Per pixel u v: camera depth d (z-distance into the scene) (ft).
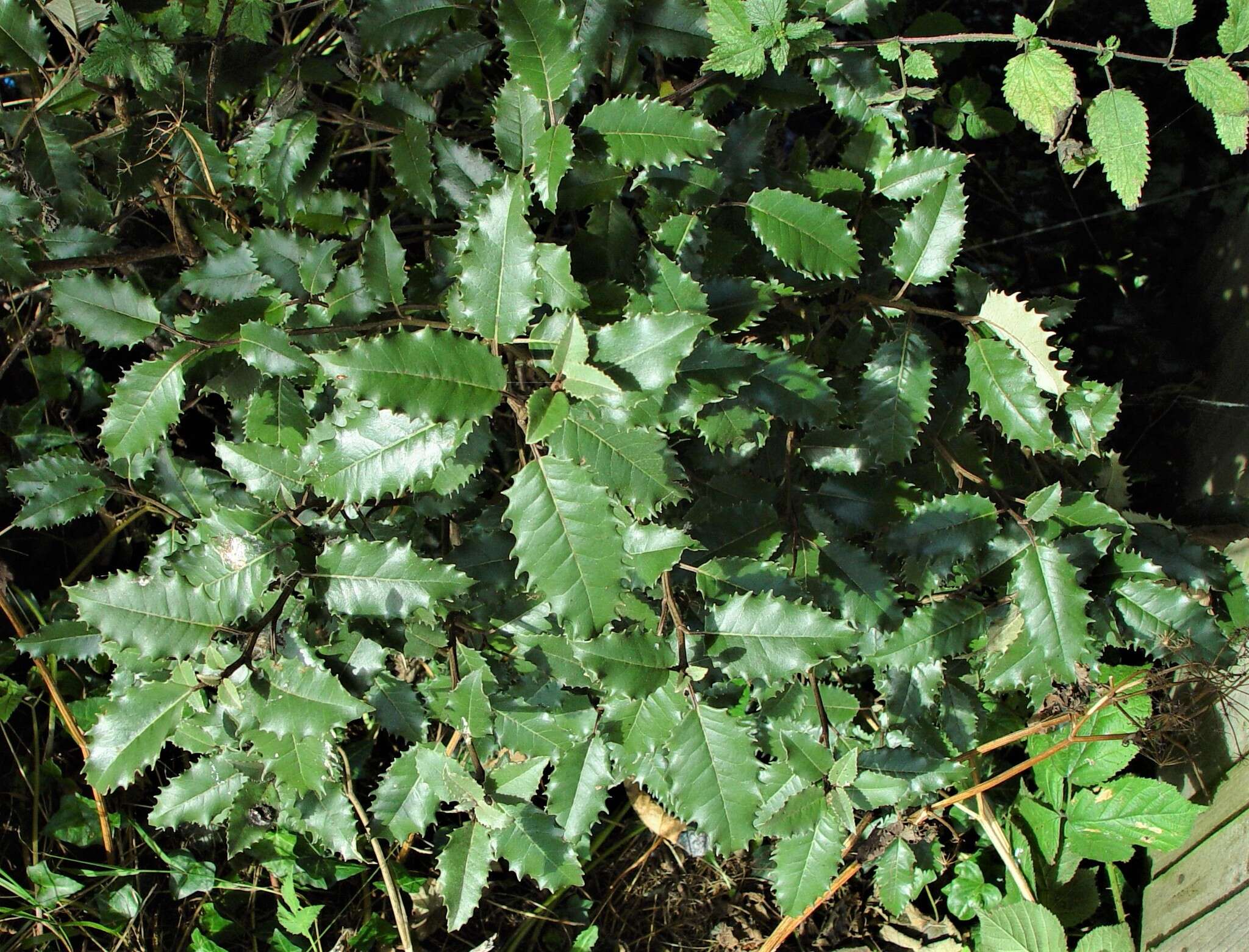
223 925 3.11
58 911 3.01
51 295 2.67
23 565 3.26
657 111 2.31
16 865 3.11
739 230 2.57
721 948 3.30
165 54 2.52
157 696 2.21
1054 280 3.91
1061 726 3.16
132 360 3.33
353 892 3.21
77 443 3.26
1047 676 2.65
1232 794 2.89
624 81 2.56
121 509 3.28
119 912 3.05
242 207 2.86
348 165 3.35
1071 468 2.93
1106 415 2.75
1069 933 3.18
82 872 3.05
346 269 2.29
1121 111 2.41
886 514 2.56
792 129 3.68
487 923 3.25
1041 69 2.46
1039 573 2.43
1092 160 2.71
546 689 2.46
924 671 2.68
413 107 2.66
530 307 1.99
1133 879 3.22
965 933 3.25
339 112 2.72
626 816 3.40
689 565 2.41
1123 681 2.98
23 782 3.15
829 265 2.45
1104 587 2.70
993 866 3.26
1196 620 2.63
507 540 2.42
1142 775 3.31
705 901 3.35
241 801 2.72
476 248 2.00
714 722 2.17
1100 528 2.56
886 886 3.10
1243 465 3.14
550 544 1.96
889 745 2.75
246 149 2.72
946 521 2.50
